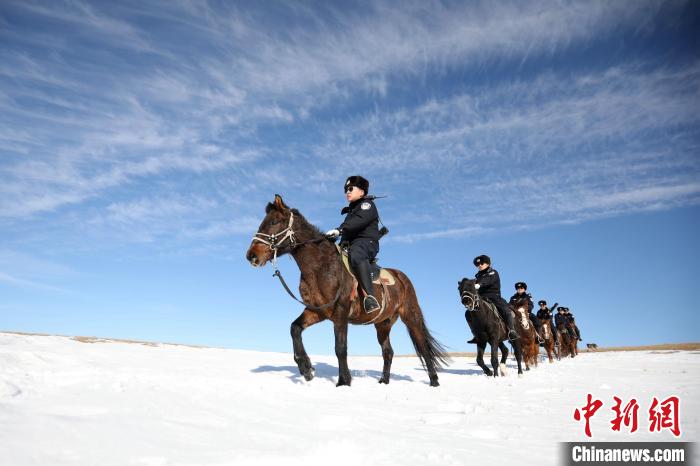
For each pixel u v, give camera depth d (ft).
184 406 13.24
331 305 21.65
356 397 18.39
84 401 13.05
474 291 35.47
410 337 26.73
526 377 32.53
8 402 12.52
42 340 31.63
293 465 8.51
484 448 10.62
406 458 9.36
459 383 27.61
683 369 36.04
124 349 32.63
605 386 24.23
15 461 7.85
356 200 24.04
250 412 13.21
